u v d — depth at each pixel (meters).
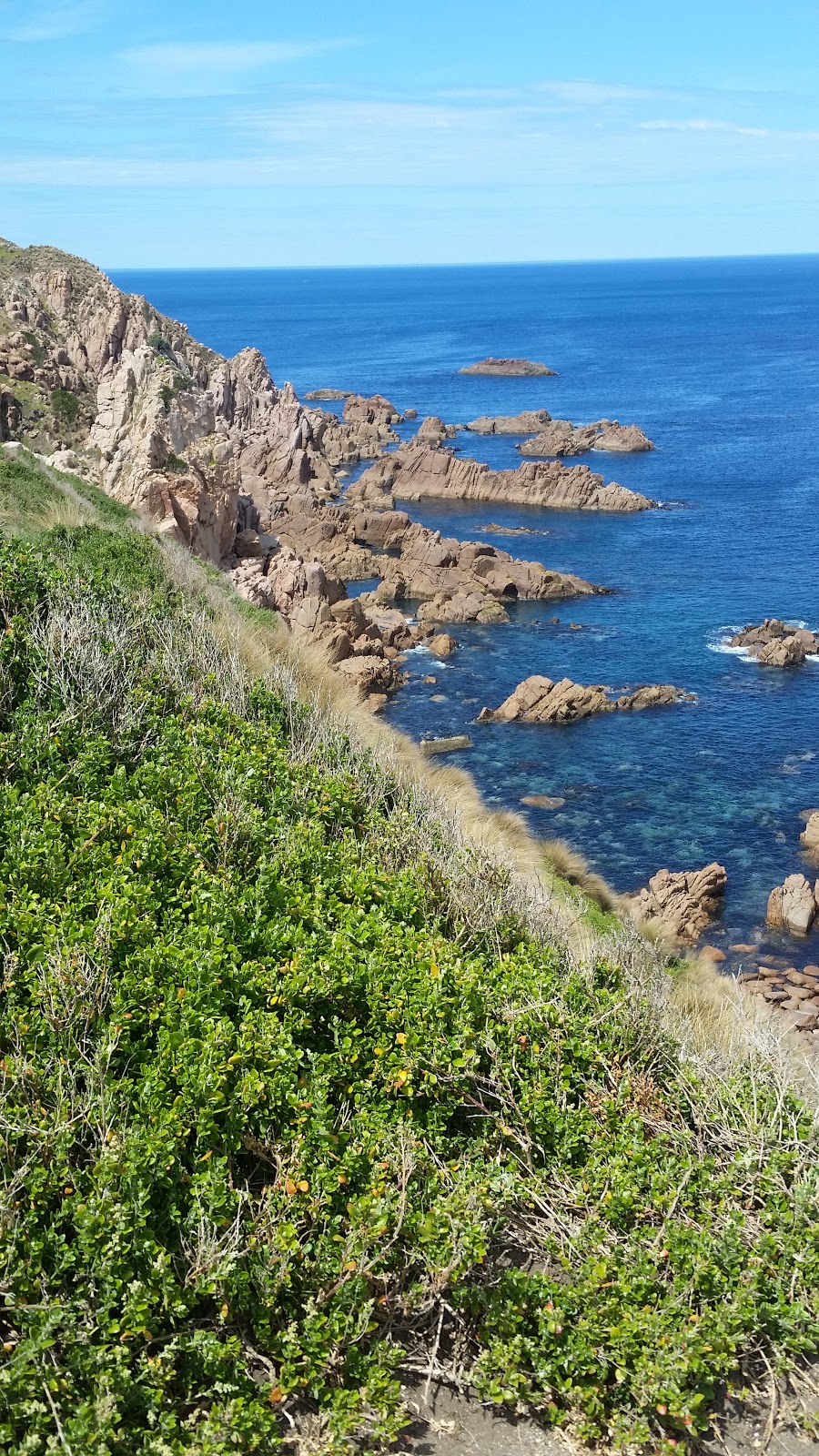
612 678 52.56
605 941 13.84
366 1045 8.52
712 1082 9.53
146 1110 7.04
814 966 28.72
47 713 12.30
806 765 42.28
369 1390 6.30
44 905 8.72
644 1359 6.61
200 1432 5.83
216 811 11.45
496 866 13.02
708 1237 7.45
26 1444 5.38
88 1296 6.13
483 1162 7.99
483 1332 6.94
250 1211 6.88
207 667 16.23
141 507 46.00
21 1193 6.50
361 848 12.30
